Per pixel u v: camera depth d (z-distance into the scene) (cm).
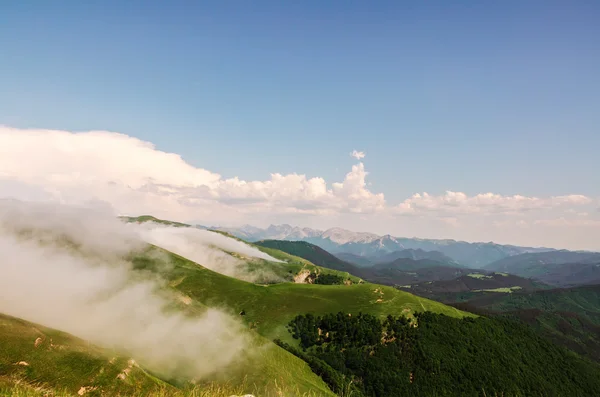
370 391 14012
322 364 13988
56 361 5381
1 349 5062
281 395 2912
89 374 5506
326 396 9850
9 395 2519
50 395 2688
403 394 13950
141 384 5966
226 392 2320
